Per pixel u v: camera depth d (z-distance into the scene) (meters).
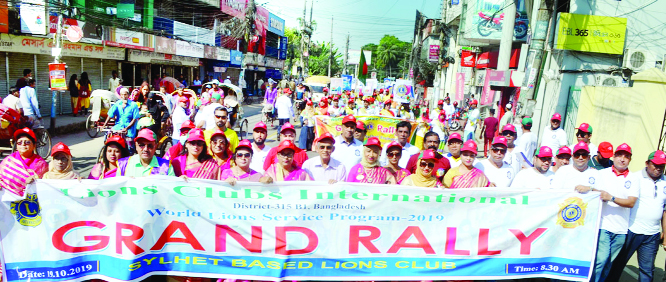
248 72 41.97
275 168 4.99
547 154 5.27
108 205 4.39
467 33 23.25
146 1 23.78
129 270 4.41
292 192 4.52
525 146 8.19
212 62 32.72
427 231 4.68
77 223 4.38
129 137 9.55
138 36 21.77
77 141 13.55
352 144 6.66
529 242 4.77
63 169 4.75
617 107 11.18
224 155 5.23
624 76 15.41
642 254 5.04
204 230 4.51
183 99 9.37
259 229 4.54
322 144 5.22
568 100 16.34
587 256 4.80
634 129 10.47
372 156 5.04
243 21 35.94
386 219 4.63
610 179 4.96
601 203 4.77
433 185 4.89
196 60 29.17
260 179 4.48
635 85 10.52
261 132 6.07
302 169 5.17
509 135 7.05
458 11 33.72
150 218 4.43
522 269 4.80
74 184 4.32
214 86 13.96
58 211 4.34
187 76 30.42
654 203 4.89
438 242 4.70
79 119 16.94
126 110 9.47
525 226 4.75
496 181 5.66
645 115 10.19
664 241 5.09
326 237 4.61
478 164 5.78
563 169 5.32
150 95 11.31
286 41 49.31
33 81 11.10
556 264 4.83
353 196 4.57
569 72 16.22
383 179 5.07
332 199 4.56
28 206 4.29
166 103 13.91
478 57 27.81
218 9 31.61
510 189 4.69
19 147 4.79
